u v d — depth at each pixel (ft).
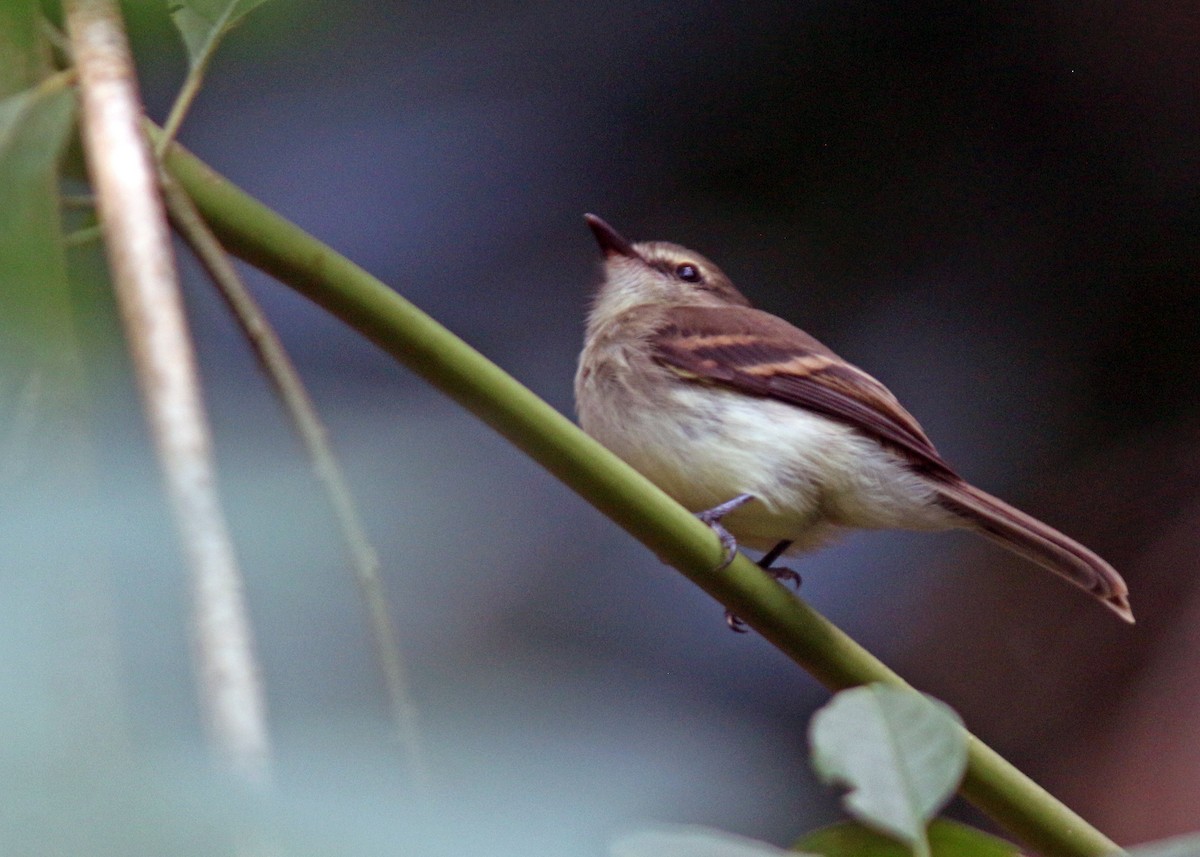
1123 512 14.16
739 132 14.21
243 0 11.98
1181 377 14.20
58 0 10.72
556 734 6.57
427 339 13.34
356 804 4.81
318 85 14.08
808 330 14.20
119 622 5.33
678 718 8.24
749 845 7.11
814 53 14.23
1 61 9.44
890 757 8.64
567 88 14.20
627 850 6.86
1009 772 13.38
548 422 13.38
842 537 13.83
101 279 8.93
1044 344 14.21
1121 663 14.10
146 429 6.61
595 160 14.20
